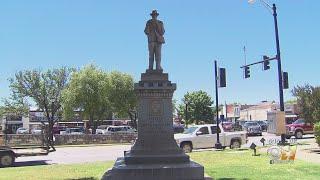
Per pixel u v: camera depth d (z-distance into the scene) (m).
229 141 29.98
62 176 15.89
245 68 35.34
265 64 31.86
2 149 24.02
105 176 12.34
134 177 12.16
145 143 13.43
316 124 24.33
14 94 70.31
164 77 13.76
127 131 56.09
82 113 64.06
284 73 29.73
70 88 64.12
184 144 28.56
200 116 88.06
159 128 13.54
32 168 19.69
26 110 73.00
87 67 64.75
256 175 14.35
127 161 12.95
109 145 44.12
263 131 65.75
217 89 30.95
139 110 13.61
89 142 48.12
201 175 12.39
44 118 74.75
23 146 26.11
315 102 27.81
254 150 22.19
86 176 15.67
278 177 13.78
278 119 26.78
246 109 121.44
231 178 13.84
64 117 65.38
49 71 69.06
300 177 13.74
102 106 63.56
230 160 19.58
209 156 21.69
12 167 22.64
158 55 14.01
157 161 12.97
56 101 68.75
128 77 66.19
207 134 29.41
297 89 30.69
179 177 12.25
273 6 31.05
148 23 14.18
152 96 13.65
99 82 63.78
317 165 16.89
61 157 28.53
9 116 78.19
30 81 69.06
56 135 46.91
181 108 89.88
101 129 69.25
